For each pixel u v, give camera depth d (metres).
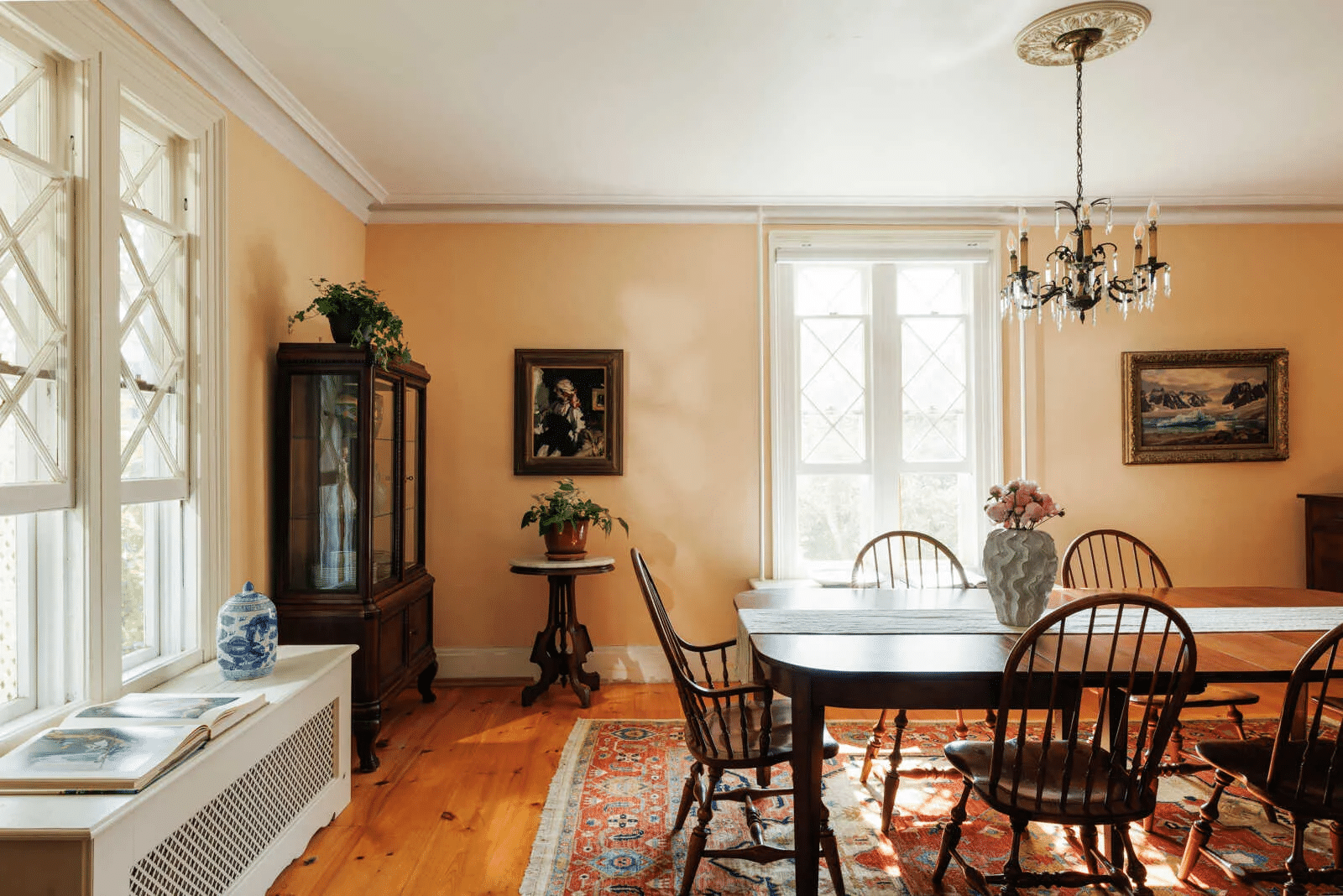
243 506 3.10
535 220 4.55
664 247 4.59
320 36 2.71
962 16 2.59
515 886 2.32
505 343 4.54
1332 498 4.32
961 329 4.69
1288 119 3.44
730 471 4.57
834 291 4.70
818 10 2.55
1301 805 1.93
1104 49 2.75
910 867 2.43
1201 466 4.63
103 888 1.56
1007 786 1.94
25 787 1.66
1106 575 4.58
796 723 2.09
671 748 3.46
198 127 2.74
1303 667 1.91
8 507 1.93
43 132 2.12
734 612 4.55
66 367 2.14
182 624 2.71
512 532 4.52
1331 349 4.64
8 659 2.04
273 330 3.36
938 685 2.06
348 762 2.90
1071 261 2.82
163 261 2.65
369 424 3.32
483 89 3.12
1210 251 4.64
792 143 3.68
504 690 4.34
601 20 2.61
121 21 2.39
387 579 3.59
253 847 2.20
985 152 3.80
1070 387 4.62
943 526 4.68
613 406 4.52
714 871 2.42
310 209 3.74
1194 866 2.42
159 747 1.83
